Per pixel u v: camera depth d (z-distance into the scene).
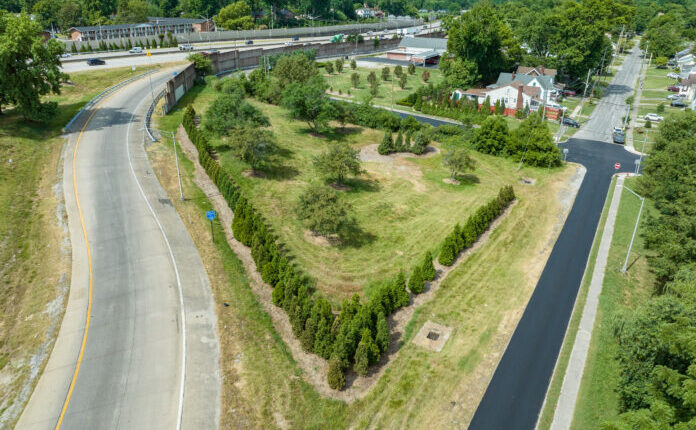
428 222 44.12
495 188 53.06
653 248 34.88
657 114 89.12
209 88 86.62
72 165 47.66
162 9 167.12
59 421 22.12
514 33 124.75
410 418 23.61
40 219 38.12
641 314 23.89
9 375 24.61
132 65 89.81
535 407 24.75
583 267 38.47
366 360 25.42
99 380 24.44
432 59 136.12
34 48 51.09
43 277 31.97
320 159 48.44
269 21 176.88
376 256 38.00
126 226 38.28
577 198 51.91
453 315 31.75
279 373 25.62
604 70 127.19
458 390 25.55
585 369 27.56
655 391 20.47
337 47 140.12
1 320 28.06
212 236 37.91
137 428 21.95
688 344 18.12
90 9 146.12
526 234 43.34
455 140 67.44
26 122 54.66
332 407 23.84
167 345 26.94
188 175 48.22
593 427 23.73
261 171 51.22
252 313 30.02
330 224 36.28
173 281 32.38
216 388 24.31
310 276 34.41
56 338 27.08
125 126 59.34
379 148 61.47
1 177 42.28
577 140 74.12
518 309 32.75
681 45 153.38
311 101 63.81
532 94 87.81
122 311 29.38
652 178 50.75
